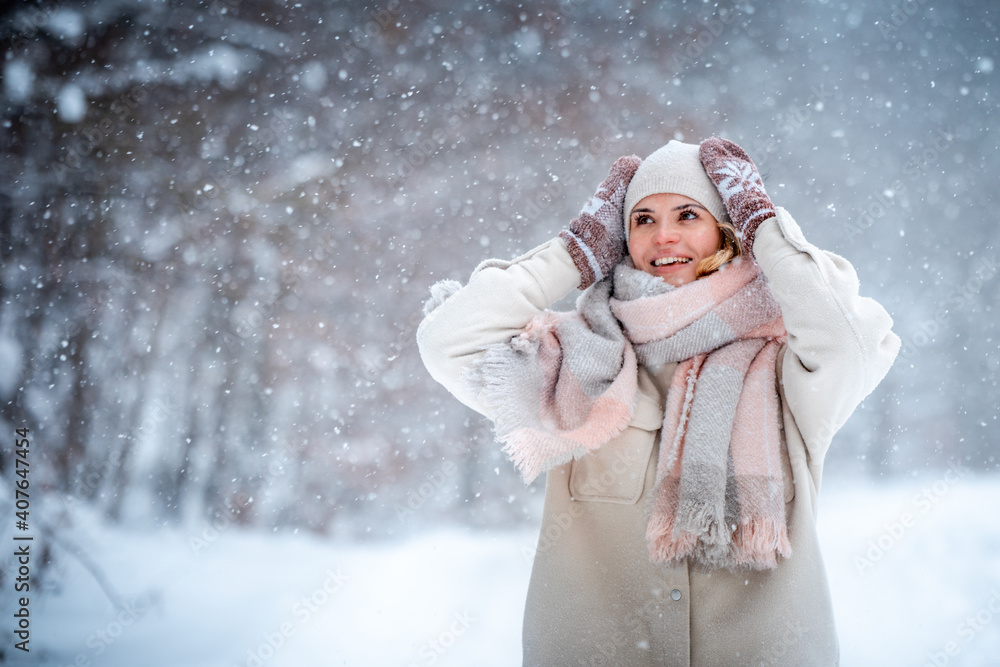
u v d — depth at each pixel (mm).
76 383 8117
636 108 13852
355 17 12125
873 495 8367
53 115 9125
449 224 12203
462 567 5375
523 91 13312
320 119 11758
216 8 10688
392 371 10078
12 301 8375
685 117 13977
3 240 8516
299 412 9445
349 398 9695
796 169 13875
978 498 7281
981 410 11844
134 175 9586
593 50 13734
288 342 9977
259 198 10812
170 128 10188
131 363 8734
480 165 12742
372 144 12117
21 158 8914
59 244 8773
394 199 11883
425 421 9680
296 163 11297
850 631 3928
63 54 9273
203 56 10609
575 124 13516
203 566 5637
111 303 8883
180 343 9266
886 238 13445
